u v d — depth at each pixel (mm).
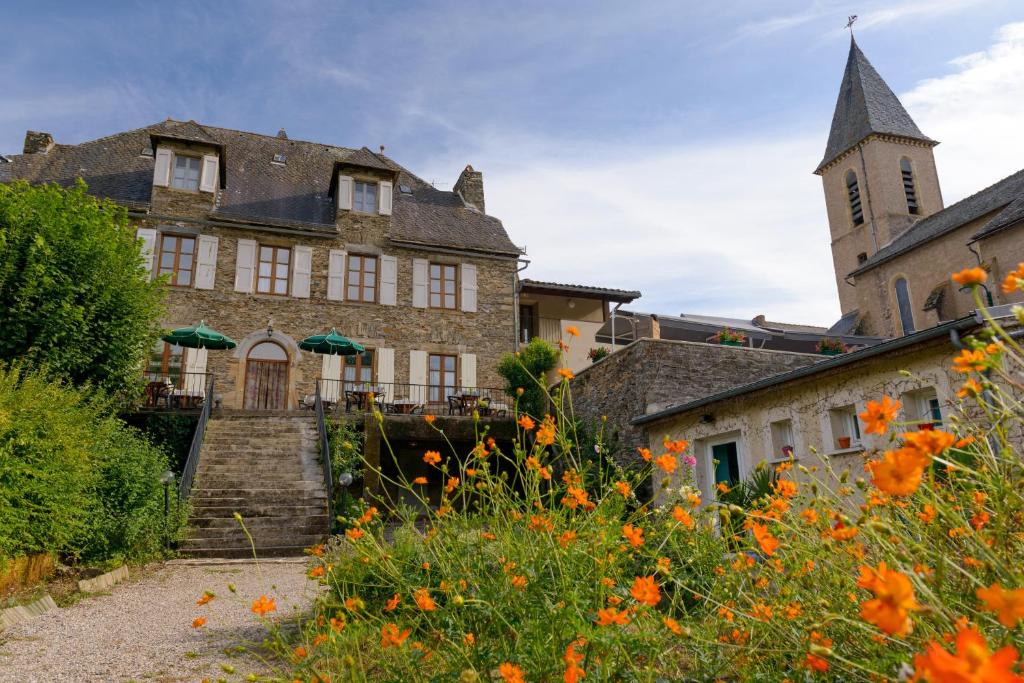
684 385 12109
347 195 19203
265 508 10555
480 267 19875
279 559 9102
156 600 6402
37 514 6469
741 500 5531
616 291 20625
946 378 6754
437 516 3172
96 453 7891
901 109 37875
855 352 7648
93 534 7516
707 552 2486
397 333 18562
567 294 20609
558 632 2107
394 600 2512
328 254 18547
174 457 12555
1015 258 18156
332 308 18203
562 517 2795
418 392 18328
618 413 12719
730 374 12516
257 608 2307
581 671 1841
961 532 1731
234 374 16906
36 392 7223
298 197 20031
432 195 22453
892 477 1165
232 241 17766
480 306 19516
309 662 2418
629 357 12555
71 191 12211
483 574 2635
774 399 9055
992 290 18609
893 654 1518
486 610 2355
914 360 7137
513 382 16219
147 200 17656
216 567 8461
